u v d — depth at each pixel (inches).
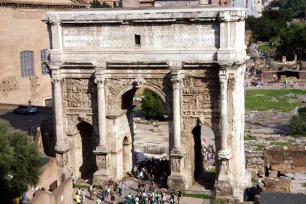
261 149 3307.1
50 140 2881.4
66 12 2549.2
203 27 2386.8
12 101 4222.4
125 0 3026.6
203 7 2490.2
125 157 2778.1
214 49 2377.0
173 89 2423.7
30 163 2123.5
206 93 2440.9
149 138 4001.0
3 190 1913.1
